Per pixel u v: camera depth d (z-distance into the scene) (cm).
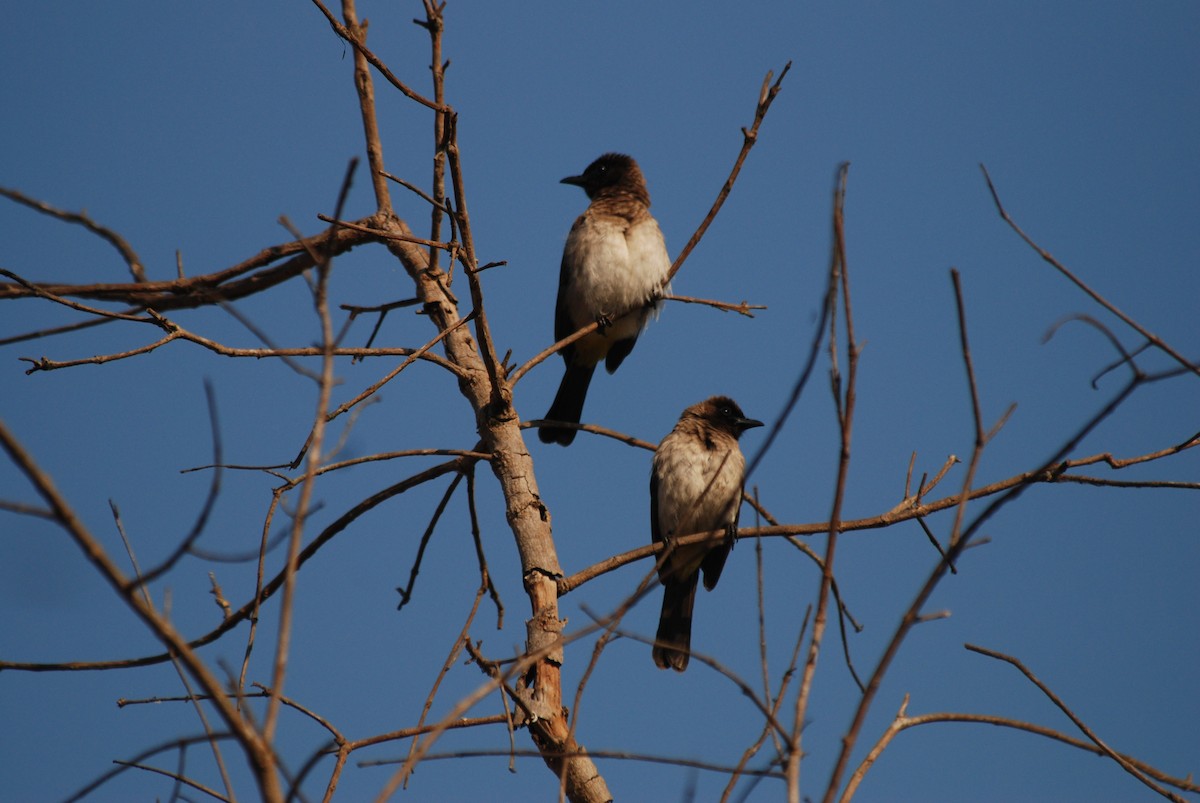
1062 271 639
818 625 566
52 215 634
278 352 984
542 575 1033
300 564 1016
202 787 666
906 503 1069
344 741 815
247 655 830
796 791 527
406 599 1073
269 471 986
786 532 1059
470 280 984
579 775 893
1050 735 704
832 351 591
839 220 576
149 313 977
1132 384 534
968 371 576
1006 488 1060
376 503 1019
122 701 854
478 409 1140
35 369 948
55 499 470
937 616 549
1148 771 711
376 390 1010
